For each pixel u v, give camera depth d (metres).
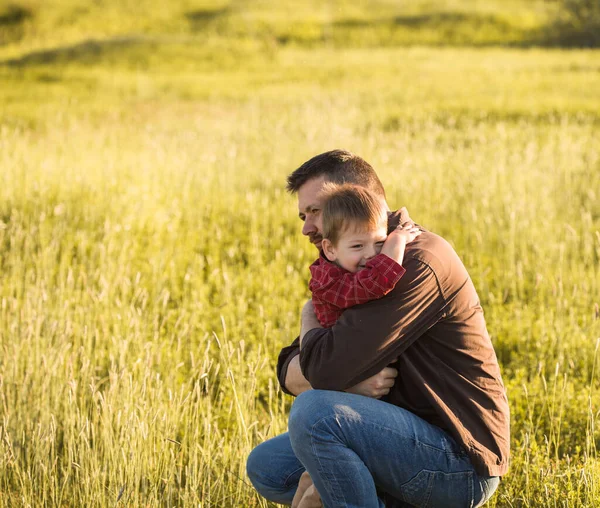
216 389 4.95
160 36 32.28
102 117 16.34
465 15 36.84
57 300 5.57
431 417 2.86
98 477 3.60
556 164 9.33
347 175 3.22
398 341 2.79
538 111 15.40
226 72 25.39
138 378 4.38
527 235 7.18
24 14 38.03
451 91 18.89
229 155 9.84
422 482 2.79
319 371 2.83
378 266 2.73
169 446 3.96
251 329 5.68
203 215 8.34
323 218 2.89
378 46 33.44
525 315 5.75
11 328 4.78
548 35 33.19
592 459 3.74
